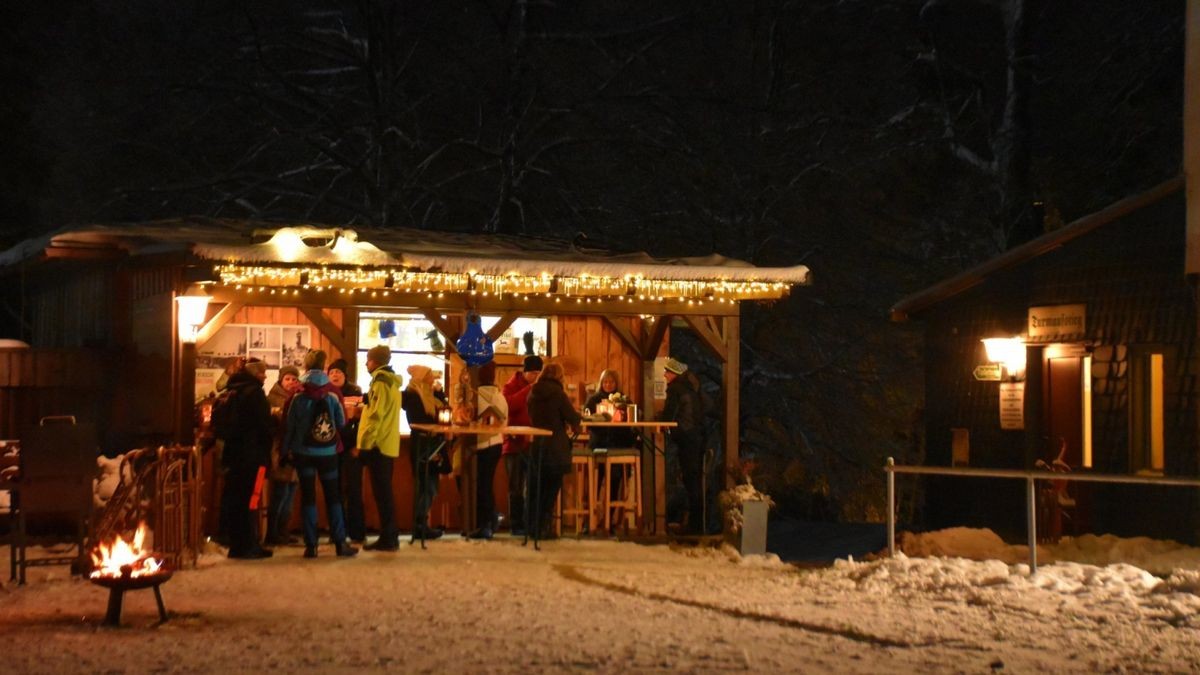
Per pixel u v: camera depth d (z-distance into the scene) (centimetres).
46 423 1171
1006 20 2811
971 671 703
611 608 939
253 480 1244
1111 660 743
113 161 2978
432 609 927
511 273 1428
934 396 1925
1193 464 1473
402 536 1476
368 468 1346
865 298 2886
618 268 1469
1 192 2700
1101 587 994
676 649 758
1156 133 2761
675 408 1603
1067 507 1650
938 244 2950
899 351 2881
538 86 3056
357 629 827
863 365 2886
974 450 1836
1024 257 1731
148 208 3016
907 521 2905
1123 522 1569
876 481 2884
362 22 3070
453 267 1401
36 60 2753
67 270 1647
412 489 1528
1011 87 2788
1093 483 1619
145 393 1382
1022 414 1730
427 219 3081
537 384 1419
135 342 1427
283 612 904
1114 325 1595
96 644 761
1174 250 1517
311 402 1250
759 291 1552
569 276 1461
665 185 2961
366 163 3048
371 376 1366
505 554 1323
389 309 1507
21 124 2717
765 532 1469
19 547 1103
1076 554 1421
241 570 1145
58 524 1282
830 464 2895
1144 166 2783
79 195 2925
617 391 1580
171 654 731
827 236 2911
